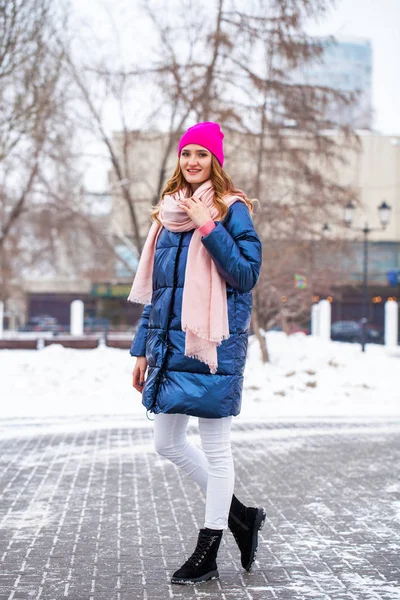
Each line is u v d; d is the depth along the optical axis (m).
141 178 24.30
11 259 33.06
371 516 5.68
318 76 19.53
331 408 13.02
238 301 4.10
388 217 29.94
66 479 7.00
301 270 21.94
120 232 28.20
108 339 27.48
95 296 63.38
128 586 4.05
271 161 19.16
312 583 4.12
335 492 6.50
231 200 4.11
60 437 9.58
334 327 52.59
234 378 4.04
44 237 28.94
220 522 4.11
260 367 16.17
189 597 3.86
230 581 4.15
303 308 24.98
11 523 5.43
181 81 18.80
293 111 18.52
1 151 21.92
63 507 5.93
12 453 8.38
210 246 3.89
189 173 4.17
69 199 25.61
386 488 6.66
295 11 17.59
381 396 14.30
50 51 20.67
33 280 64.56
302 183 19.69
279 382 14.58
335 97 18.80
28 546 4.85
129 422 11.06
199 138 4.15
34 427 10.47
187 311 3.93
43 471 7.38
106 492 6.47
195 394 3.96
